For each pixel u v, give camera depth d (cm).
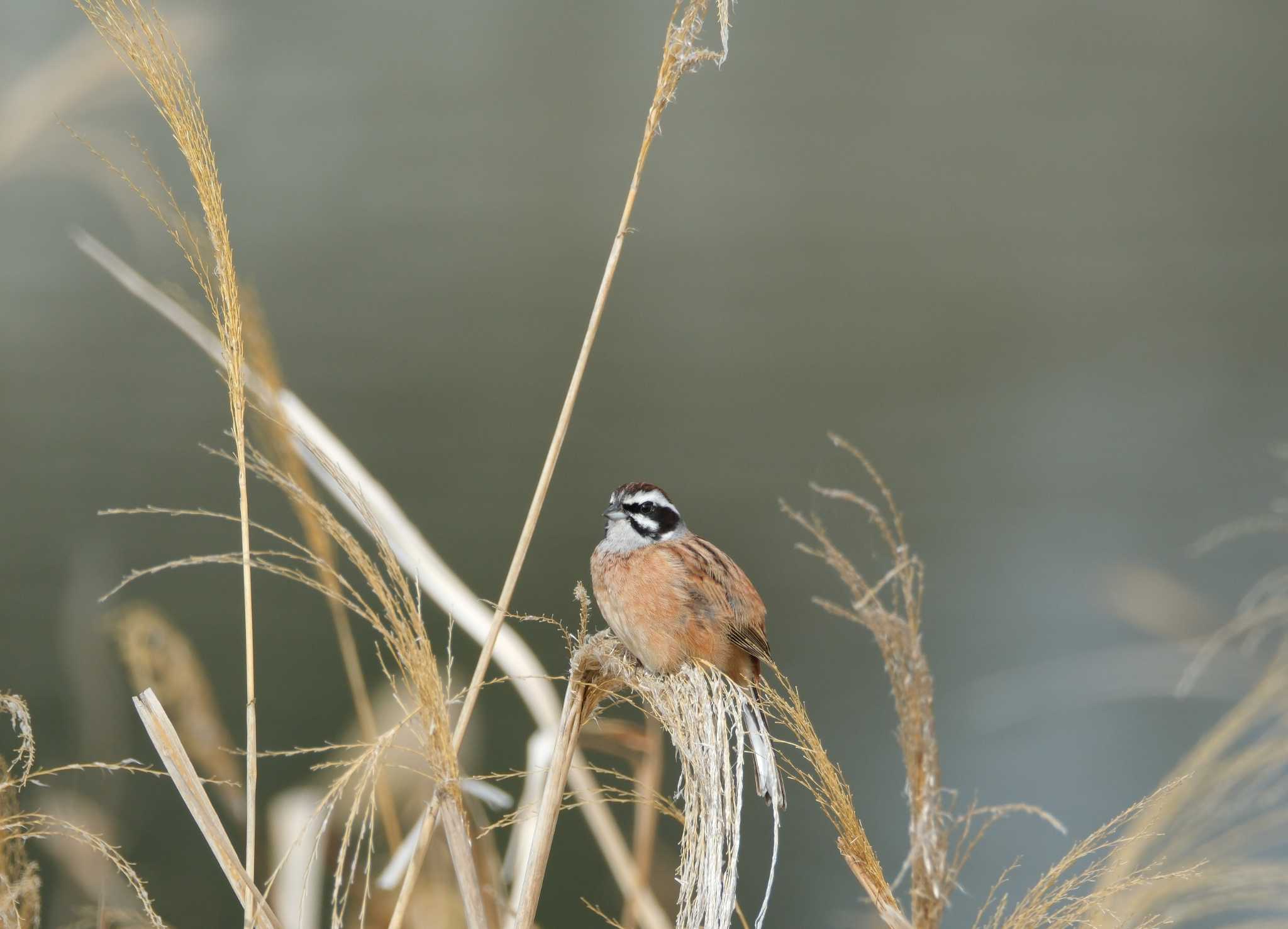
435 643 768
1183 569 1484
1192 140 3136
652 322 2295
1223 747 593
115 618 754
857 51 3422
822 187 2872
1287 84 3453
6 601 1333
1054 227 2780
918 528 1625
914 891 500
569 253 2483
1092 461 1816
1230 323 2322
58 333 2067
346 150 2620
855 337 2259
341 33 2647
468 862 436
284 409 556
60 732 1082
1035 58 3531
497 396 1961
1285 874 549
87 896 566
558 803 459
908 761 511
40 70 941
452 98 2820
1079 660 1324
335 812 591
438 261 2398
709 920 423
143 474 1664
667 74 474
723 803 436
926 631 1419
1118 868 483
